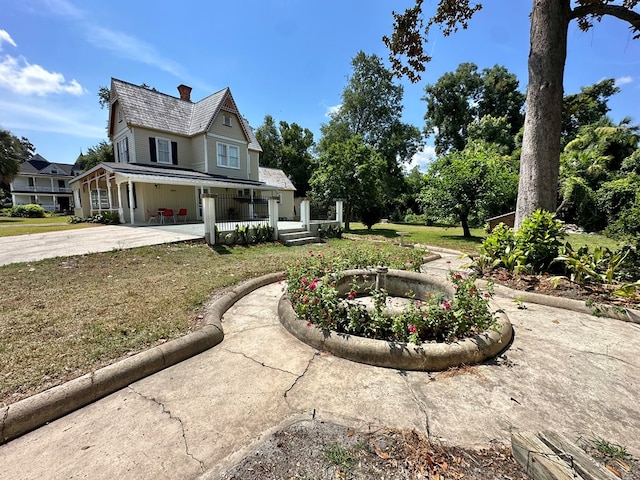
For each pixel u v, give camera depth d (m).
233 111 16.31
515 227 5.31
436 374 2.22
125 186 13.82
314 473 1.37
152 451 1.53
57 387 1.88
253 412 1.82
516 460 1.43
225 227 9.09
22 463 1.46
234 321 3.29
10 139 23.06
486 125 23.75
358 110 25.69
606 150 15.54
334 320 2.77
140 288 4.11
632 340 2.78
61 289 4.03
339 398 1.95
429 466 1.40
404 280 4.42
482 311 2.71
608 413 1.79
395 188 24.47
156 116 14.61
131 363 2.19
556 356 2.48
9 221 17.11
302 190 29.78
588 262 4.13
